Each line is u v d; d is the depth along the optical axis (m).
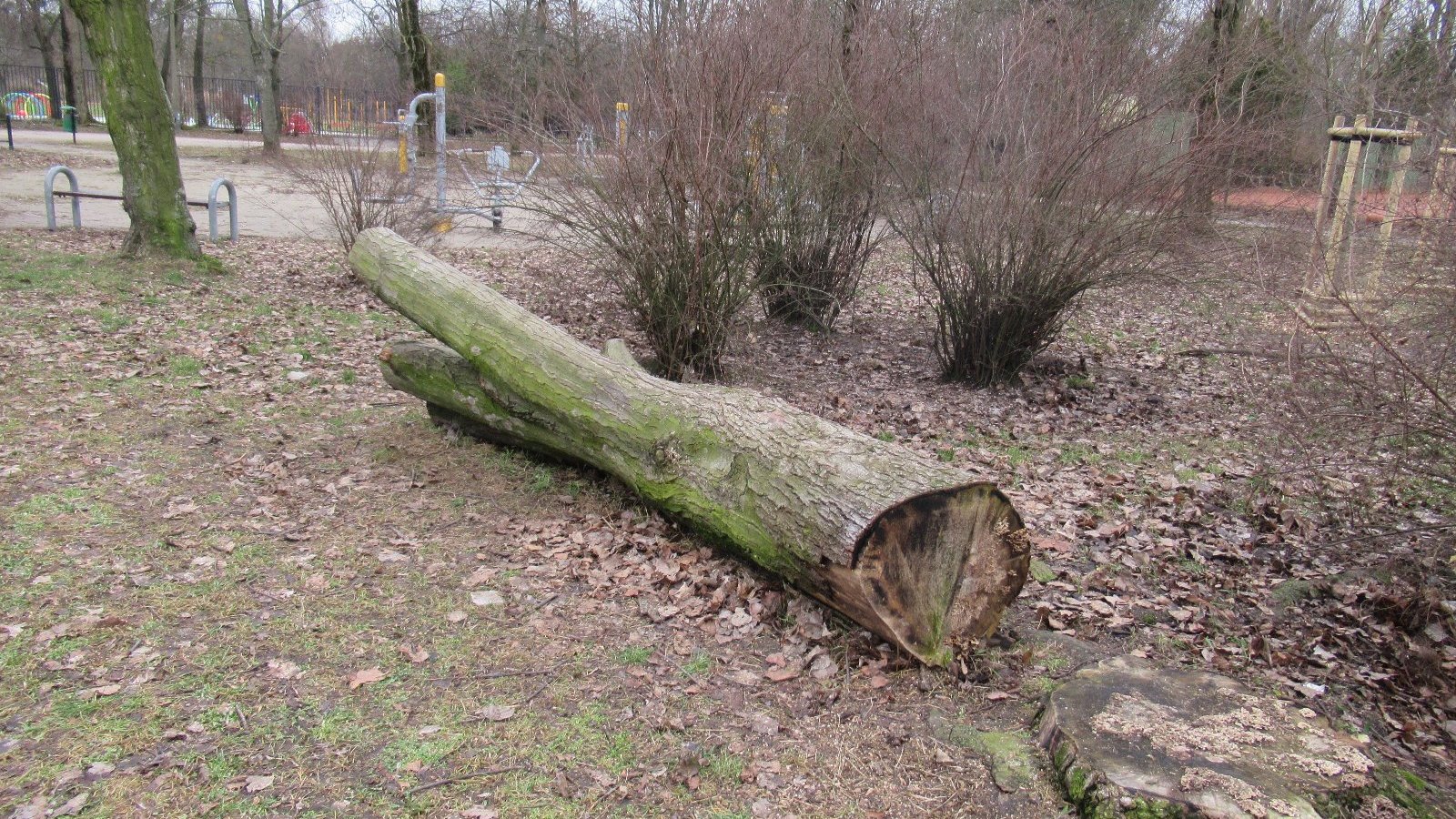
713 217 6.37
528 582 4.07
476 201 14.93
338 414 6.09
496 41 13.15
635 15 6.32
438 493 4.95
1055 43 6.84
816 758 2.97
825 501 3.44
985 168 7.05
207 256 10.27
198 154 26.50
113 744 2.90
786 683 3.37
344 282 10.18
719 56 6.14
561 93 6.82
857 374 7.89
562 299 9.21
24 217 13.11
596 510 4.80
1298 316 4.30
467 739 3.00
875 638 3.58
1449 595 4.02
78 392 6.16
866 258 8.90
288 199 17.55
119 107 9.68
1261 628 3.94
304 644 3.50
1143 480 5.61
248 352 7.42
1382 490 5.00
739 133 6.34
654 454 4.28
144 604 3.72
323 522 4.55
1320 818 2.48
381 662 3.41
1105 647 3.72
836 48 7.67
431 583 4.02
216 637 3.52
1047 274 7.09
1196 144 6.63
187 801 2.68
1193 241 6.93
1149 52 6.81
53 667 3.27
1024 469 5.76
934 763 2.94
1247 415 6.94
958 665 3.39
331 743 2.96
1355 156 7.26
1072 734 2.85
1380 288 4.05
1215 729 2.88
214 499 4.74
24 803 2.64
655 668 3.45
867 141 7.63
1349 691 3.49
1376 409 3.81
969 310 7.41
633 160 6.29
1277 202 7.30
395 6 23.23
